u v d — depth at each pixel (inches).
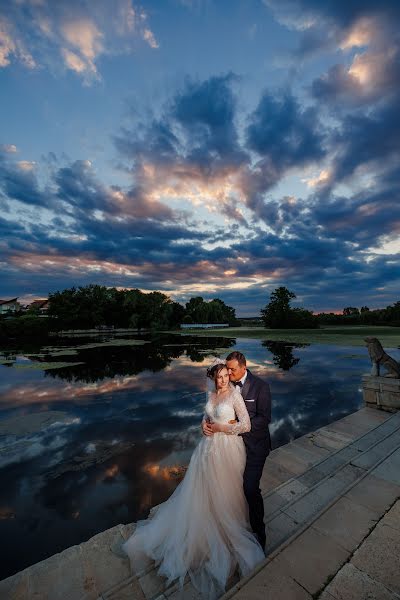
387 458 155.9
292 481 139.3
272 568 85.8
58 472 195.3
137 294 2930.6
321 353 797.2
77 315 2514.8
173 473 190.1
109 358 780.0
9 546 129.2
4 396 404.2
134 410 327.3
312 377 472.4
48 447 235.8
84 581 88.4
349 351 833.5
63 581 88.6
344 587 79.1
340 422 223.3
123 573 90.9
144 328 3002.0
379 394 250.7
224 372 95.6
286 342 1196.5
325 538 98.6
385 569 85.1
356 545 95.3
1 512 153.9
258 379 99.4
